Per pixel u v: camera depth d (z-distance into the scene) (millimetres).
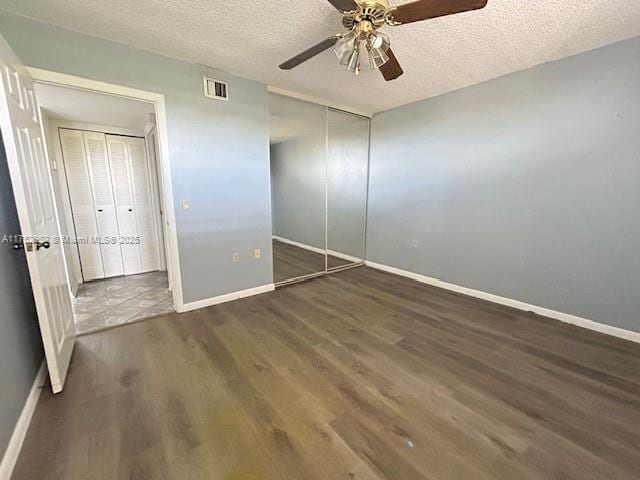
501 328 2438
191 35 2049
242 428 1415
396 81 2885
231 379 1777
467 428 1420
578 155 2367
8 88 1417
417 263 3748
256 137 2967
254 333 2342
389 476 1180
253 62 2486
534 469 1210
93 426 1416
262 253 3197
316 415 1499
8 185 1628
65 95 2508
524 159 2670
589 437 1367
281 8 1735
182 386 1712
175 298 2707
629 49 2074
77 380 1755
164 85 2379
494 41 2100
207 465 1223
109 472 1188
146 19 1853
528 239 2721
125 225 3916
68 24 1909
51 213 1942
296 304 2934
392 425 1438
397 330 2402
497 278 2982
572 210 2439
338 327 2449
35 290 1511
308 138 4230
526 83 2590
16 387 1385
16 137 1447
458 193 3213
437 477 1176
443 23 1866
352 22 1479
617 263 2254
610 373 1841
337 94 3271
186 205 2617
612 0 1635
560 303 2576
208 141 2664
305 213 4523
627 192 2170
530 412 1522
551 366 1915
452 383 1748
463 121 3084
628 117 2121
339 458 1259
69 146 3434
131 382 1743
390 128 3861
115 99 2621
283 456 1267
